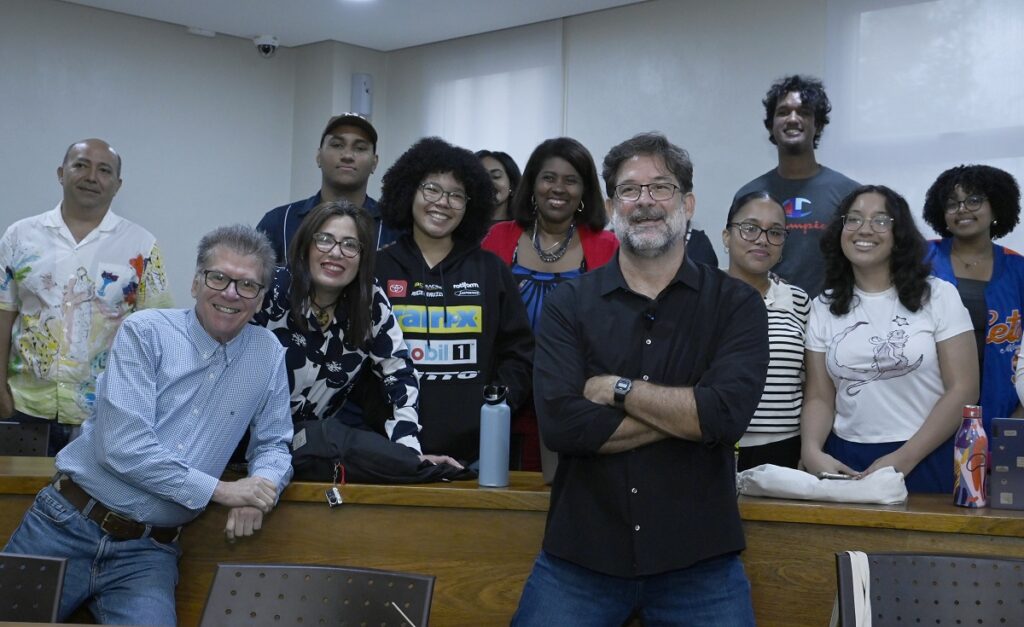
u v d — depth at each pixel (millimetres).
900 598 1879
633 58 5656
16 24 5703
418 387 2766
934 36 4602
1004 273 3367
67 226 3705
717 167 5332
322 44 6613
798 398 2912
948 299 2709
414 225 2996
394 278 2922
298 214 3641
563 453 2125
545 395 2135
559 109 5945
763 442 2857
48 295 3646
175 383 2301
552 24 5977
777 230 2949
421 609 1790
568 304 2211
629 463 2088
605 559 2078
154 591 2283
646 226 2145
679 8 5469
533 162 3301
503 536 2451
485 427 2525
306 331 2605
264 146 6672
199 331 2334
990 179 3365
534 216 3344
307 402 2678
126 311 3756
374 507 2482
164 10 5961
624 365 2148
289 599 1837
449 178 2908
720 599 2076
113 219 3766
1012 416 3232
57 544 2268
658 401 2037
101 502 2277
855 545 2299
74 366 3643
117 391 2236
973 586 1888
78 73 5914
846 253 2775
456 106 6457
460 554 2463
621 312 2178
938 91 4594
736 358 2100
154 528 2318
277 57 6711
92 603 2334
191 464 2324
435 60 6562
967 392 2645
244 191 6590
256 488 2346
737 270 3002
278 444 2457
